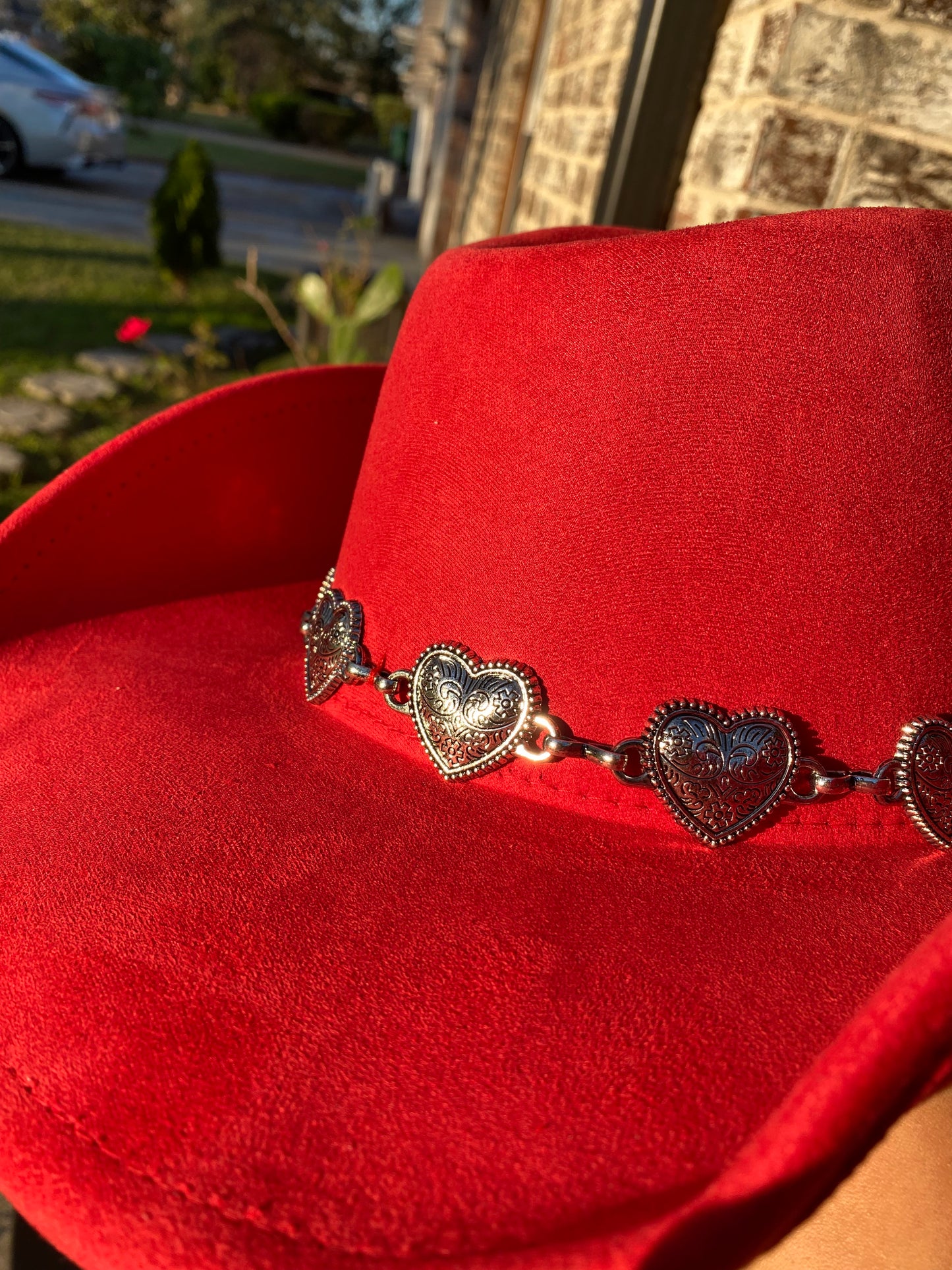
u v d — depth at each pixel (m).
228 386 0.28
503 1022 0.15
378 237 3.15
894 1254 0.18
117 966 0.16
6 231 2.27
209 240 1.95
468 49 2.31
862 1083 0.11
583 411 0.19
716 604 0.18
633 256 0.18
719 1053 0.14
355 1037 0.15
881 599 0.18
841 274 0.17
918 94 0.35
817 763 0.18
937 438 0.18
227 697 0.23
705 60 0.44
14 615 0.26
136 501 0.27
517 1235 0.12
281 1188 0.13
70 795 0.20
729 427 0.18
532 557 0.19
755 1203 0.10
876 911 0.17
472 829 0.19
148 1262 0.12
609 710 0.19
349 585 0.23
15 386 1.33
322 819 0.19
